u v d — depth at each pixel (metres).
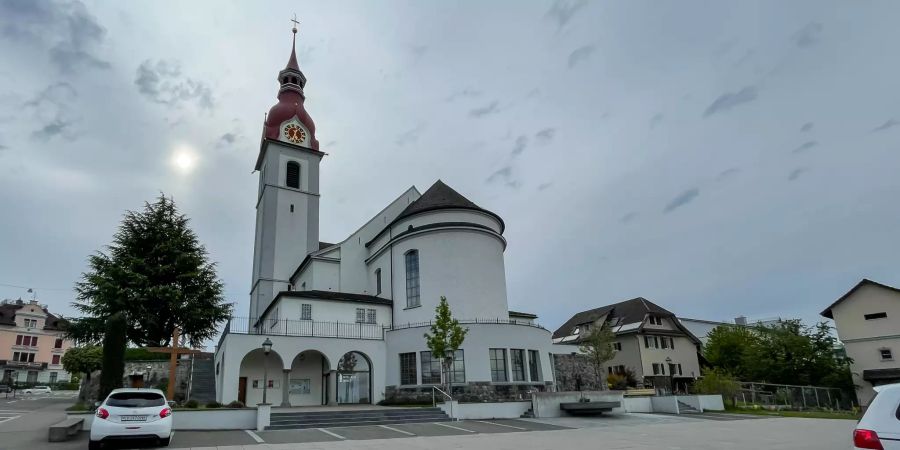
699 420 22.69
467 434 17.03
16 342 69.62
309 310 29.81
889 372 38.38
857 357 40.56
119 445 13.41
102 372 19.59
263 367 28.12
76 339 33.78
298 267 42.78
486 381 26.62
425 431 17.78
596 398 25.52
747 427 19.31
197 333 35.62
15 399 35.75
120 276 32.34
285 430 17.77
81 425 16.05
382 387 28.61
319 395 29.02
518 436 16.36
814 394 38.03
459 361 27.20
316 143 49.03
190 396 27.61
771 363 42.00
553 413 23.98
